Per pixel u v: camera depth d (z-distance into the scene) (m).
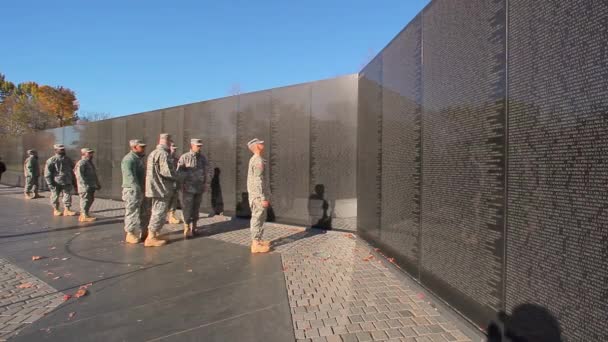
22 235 7.66
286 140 8.63
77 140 16.02
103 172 14.51
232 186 9.85
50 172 10.07
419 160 4.29
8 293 4.32
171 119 11.68
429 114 4.04
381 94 5.66
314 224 8.15
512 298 2.65
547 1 2.35
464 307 3.29
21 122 39.12
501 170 2.80
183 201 7.38
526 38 2.54
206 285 4.56
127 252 6.23
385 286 4.46
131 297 4.18
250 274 4.98
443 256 3.68
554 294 2.27
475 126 3.16
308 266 5.32
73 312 3.75
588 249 2.04
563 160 2.22
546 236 2.34
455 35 3.50
